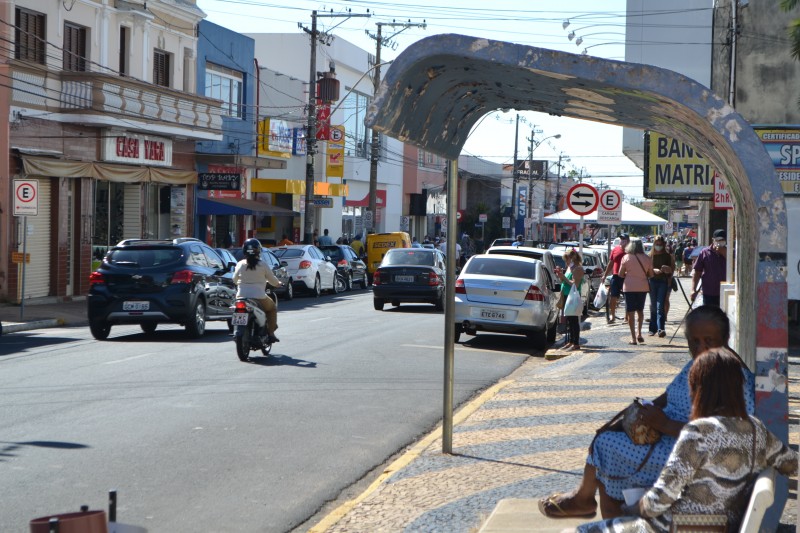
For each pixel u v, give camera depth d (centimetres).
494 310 1961
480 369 1644
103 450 958
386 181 7050
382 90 604
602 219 2527
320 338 2020
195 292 1959
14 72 2783
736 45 2223
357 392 1338
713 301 1722
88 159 3162
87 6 3161
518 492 805
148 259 1952
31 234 2916
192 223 3916
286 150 4728
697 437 451
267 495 823
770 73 2230
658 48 2894
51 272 3027
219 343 1895
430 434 1068
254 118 4553
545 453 948
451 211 934
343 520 734
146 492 817
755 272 558
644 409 520
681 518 454
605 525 482
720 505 453
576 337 1845
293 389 1342
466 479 850
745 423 457
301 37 6069
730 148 545
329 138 4959
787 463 473
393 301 2914
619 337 2081
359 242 4891
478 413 1179
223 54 4244
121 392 1288
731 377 459
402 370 1566
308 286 3519
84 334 2111
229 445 995
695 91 543
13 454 934
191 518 750
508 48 568
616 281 2475
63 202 3048
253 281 1638
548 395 1302
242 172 4447
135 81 3244
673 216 8400
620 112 691
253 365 1571
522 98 748
